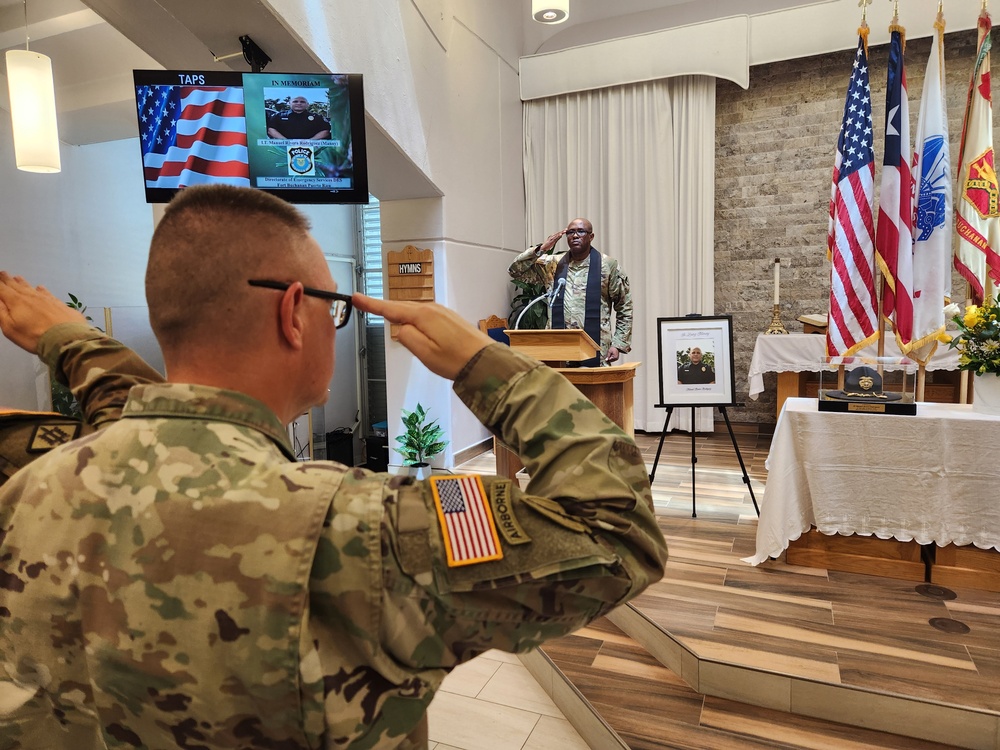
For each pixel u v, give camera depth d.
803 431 2.77
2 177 4.38
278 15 2.86
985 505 2.55
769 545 2.78
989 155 3.25
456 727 2.14
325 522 0.47
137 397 0.55
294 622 0.44
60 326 0.83
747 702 2.09
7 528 0.53
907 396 2.74
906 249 3.12
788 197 5.59
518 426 0.58
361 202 2.47
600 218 5.96
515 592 0.49
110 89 4.24
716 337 3.39
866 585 2.64
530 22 6.20
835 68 5.39
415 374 4.93
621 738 1.91
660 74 5.53
